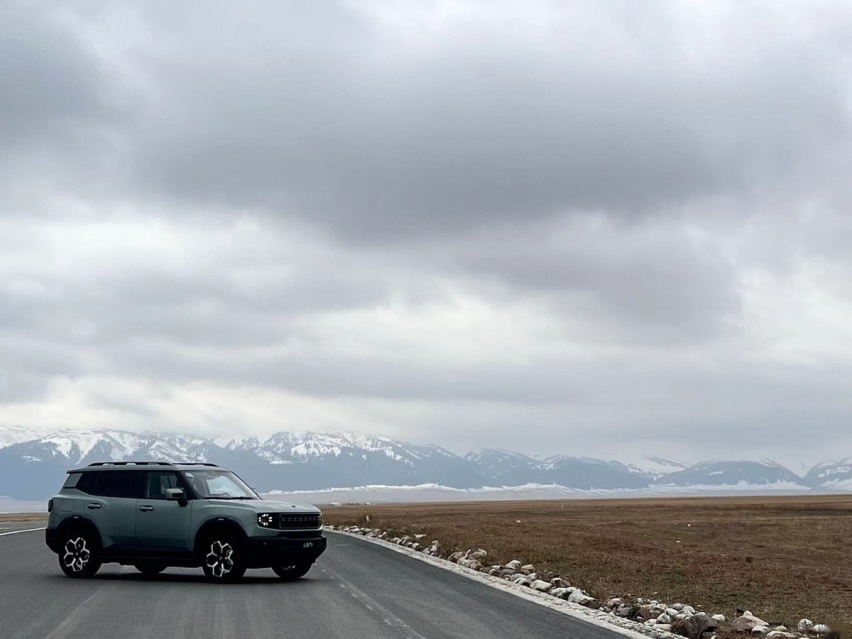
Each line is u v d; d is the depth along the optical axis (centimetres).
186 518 2072
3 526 5412
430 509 15162
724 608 1834
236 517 2044
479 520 7081
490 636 1350
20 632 1345
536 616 1595
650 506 13500
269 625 1419
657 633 1462
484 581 2211
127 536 2109
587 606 1820
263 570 2406
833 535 4650
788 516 7581
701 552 3466
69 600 1719
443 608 1662
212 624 1424
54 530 2172
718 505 12900
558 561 2834
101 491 2164
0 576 2189
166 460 2219
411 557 2995
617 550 3459
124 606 1633
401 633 1360
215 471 2206
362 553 3139
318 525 2159
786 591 2131
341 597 1795
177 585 1992
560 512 10194
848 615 1742
